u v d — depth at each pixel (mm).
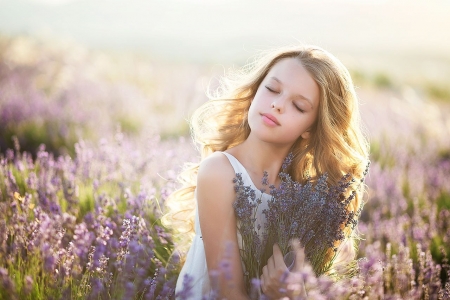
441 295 2758
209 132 2758
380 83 15945
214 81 9352
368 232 3748
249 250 2170
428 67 24266
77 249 2037
